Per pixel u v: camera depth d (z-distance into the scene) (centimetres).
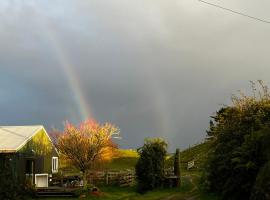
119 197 2959
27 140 3466
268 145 1623
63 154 3700
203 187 2438
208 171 2042
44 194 3091
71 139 3588
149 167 3272
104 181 3688
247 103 2066
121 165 5578
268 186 1434
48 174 3759
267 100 2053
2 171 2931
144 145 3350
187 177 3675
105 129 3669
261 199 1466
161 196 2723
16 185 2931
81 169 3547
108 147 3700
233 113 2081
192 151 5634
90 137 3612
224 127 2016
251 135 1745
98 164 3725
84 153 3550
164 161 3378
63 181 3769
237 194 1836
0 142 3375
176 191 2972
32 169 3550
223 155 1892
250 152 1705
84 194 3047
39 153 3694
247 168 1697
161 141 3366
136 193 3159
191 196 2431
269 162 1487
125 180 3641
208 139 2225
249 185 1731
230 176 1848
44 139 3834
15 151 3247
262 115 1922
